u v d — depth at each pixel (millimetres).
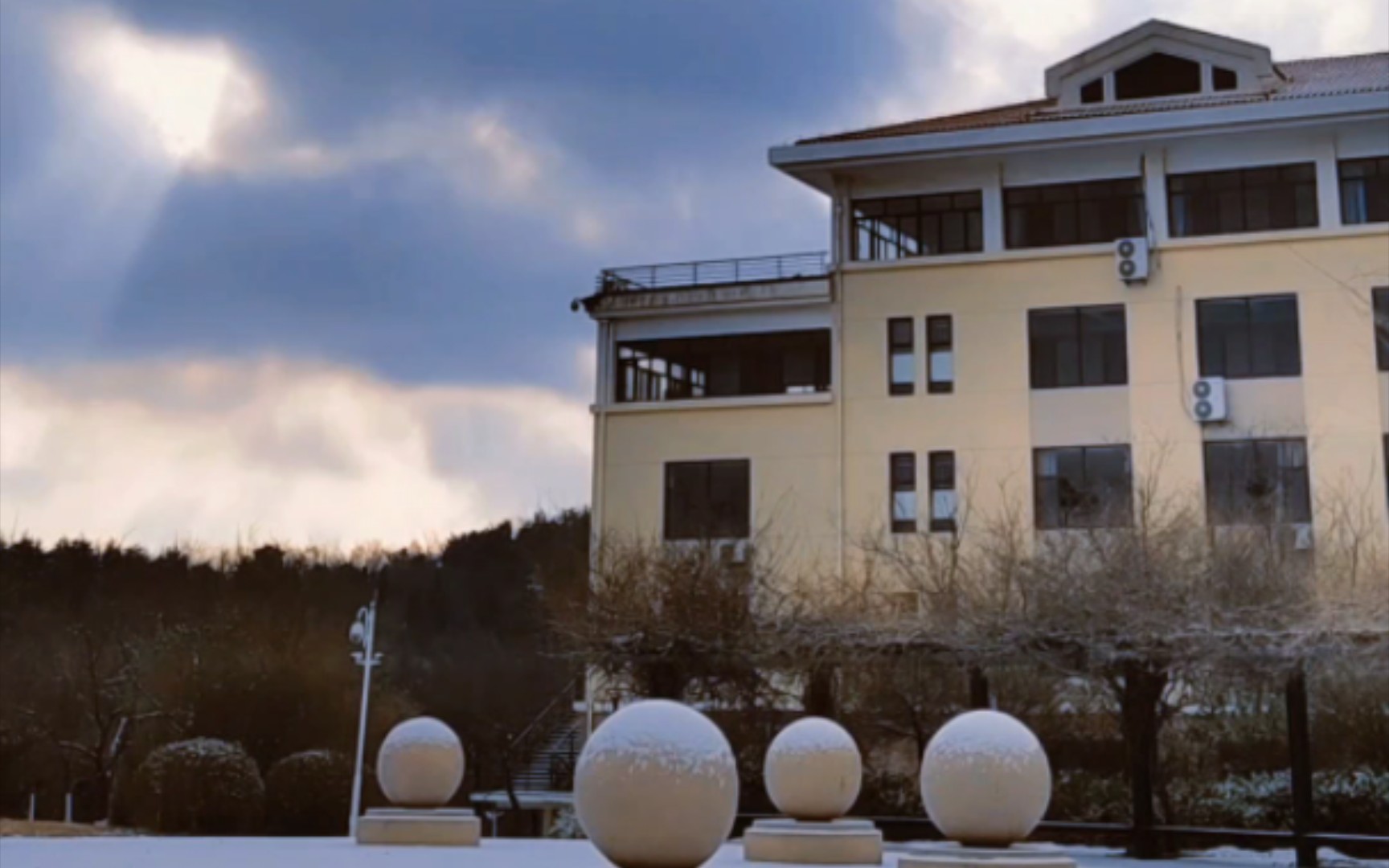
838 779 17344
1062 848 24109
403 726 19250
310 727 47562
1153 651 21453
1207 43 37406
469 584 68750
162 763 38594
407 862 15188
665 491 37500
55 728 49469
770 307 37969
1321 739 25891
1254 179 34938
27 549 63250
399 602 67812
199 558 67750
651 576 27750
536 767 42375
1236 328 34094
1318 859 21453
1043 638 22672
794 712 27594
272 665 48812
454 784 19094
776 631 25734
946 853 12414
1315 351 33344
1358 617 20938
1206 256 34406
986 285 35812
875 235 37562
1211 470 33531
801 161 36469
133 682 48531
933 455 35500
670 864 9812
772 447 36875
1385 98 32625
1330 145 34125
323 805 39156
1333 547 27750
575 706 38406
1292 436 33125
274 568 68062
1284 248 33938
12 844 18969
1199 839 22719
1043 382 35156
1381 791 24312
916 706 27516
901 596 28109
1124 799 25078
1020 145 35281
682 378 38969
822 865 16359
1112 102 37781
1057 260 35469
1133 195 35688
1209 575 23266
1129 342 34500
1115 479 34094
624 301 39031
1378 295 33250
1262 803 24844
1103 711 26609
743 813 26562
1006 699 26969
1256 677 21984
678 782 9750
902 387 36156
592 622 27375
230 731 46531
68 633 53469
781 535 35812
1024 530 31031
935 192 36969
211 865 14500
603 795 9812
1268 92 36344
